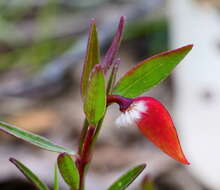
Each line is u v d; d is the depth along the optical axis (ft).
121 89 0.63
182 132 1.22
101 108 0.60
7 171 1.18
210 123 1.19
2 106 1.48
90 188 1.20
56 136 1.41
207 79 1.20
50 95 1.52
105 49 1.57
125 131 1.39
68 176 0.64
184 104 1.22
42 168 1.22
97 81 0.58
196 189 1.20
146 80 0.63
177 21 1.31
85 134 0.65
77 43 1.58
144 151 1.32
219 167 1.17
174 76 1.37
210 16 1.23
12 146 1.30
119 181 0.66
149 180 0.77
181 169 1.23
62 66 1.54
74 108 1.50
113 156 1.32
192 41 1.24
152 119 0.58
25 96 1.51
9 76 1.58
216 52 1.20
